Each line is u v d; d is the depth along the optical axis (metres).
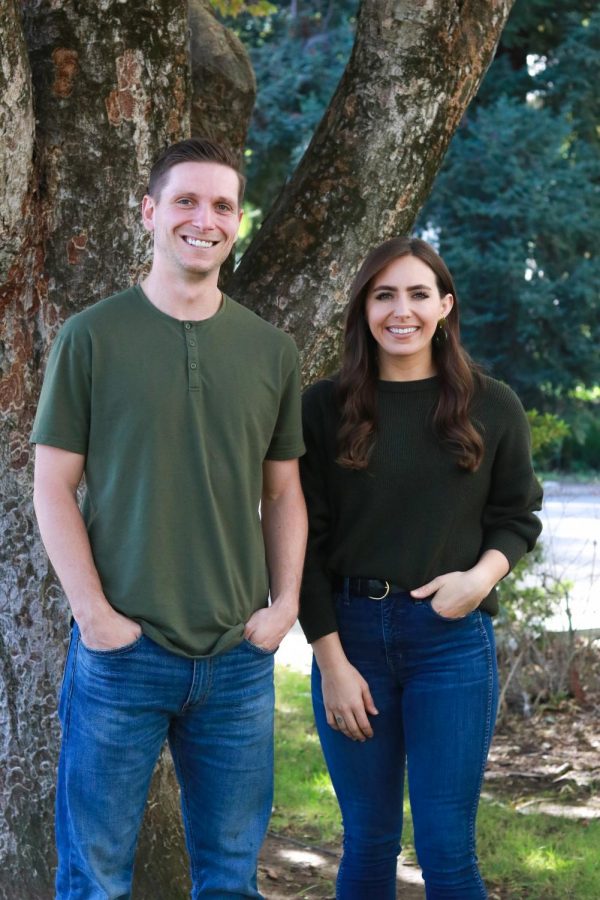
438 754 2.47
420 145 2.99
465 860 2.48
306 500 2.59
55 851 2.97
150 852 3.04
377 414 2.52
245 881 2.41
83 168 2.74
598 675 5.52
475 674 2.49
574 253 17.58
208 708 2.33
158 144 2.79
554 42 18.77
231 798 2.38
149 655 2.24
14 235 2.63
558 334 17.64
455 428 2.47
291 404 2.44
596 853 3.72
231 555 2.31
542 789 4.42
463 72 2.99
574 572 6.88
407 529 2.51
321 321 3.00
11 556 2.91
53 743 2.97
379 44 2.96
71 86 2.70
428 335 2.52
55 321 2.80
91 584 2.22
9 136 2.50
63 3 2.66
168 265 2.28
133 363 2.25
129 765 2.28
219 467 2.29
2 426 2.83
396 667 2.52
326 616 2.54
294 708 5.52
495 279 17.23
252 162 17.84
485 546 2.58
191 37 3.62
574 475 16.89
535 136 17.38
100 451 2.26
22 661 2.95
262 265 3.04
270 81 17.91
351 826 2.60
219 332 2.31
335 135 3.04
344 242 2.99
